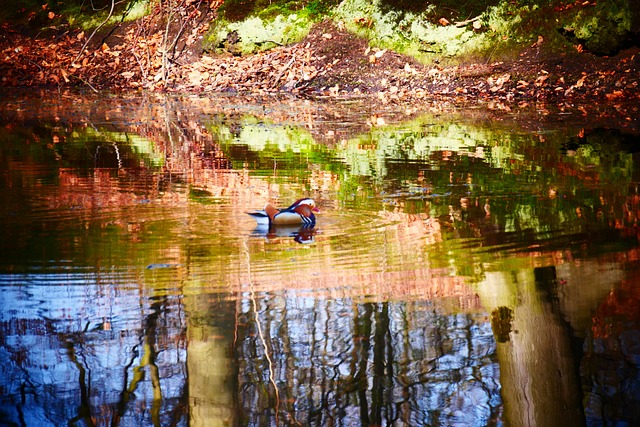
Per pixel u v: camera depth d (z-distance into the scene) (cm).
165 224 901
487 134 1504
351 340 661
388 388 623
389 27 2264
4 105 1997
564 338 629
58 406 559
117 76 2411
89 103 2048
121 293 696
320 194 1045
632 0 1998
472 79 2088
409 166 1220
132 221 909
